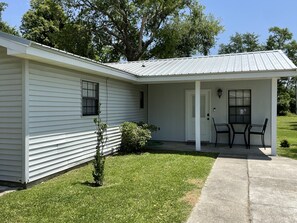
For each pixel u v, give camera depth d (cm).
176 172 560
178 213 347
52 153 546
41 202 395
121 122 873
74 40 2064
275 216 340
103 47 2288
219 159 706
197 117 838
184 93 1070
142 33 2200
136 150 847
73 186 472
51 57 486
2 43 440
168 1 2050
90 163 682
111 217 337
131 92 958
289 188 455
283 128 1672
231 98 994
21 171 479
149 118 1126
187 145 970
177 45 2269
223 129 1003
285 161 680
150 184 475
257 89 956
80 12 2053
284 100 3009
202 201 392
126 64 1178
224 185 471
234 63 887
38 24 2309
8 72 488
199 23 2239
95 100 725
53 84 550
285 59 843
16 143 483
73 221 328
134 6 2070
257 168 602
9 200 406
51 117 544
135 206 372
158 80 838
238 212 352
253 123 964
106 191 439
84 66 593
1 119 495
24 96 474
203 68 859
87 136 676
